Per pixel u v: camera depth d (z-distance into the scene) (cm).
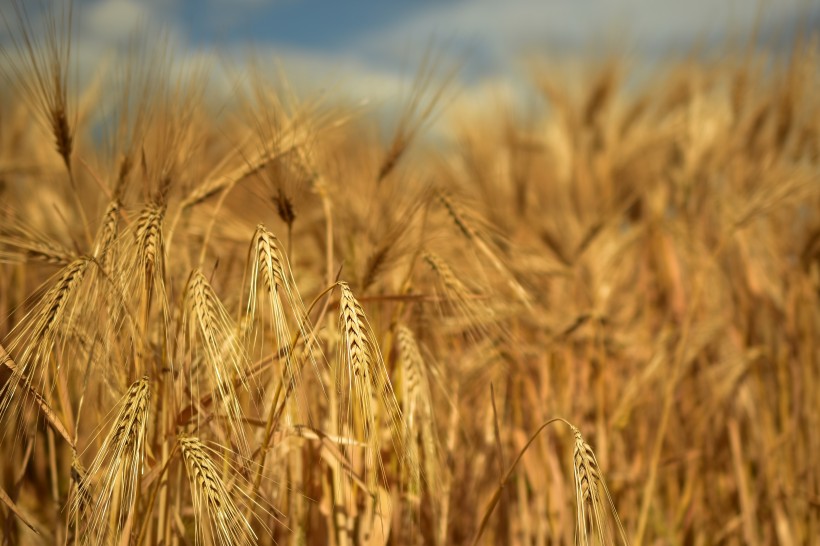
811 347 158
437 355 128
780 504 143
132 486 92
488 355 128
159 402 103
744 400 154
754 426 152
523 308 131
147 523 99
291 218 107
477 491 130
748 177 191
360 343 93
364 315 95
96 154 113
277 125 112
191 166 112
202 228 118
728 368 153
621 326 170
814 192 154
